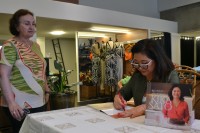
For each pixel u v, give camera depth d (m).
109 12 4.47
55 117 1.17
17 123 1.56
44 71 1.73
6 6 3.11
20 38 1.66
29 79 1.60
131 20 4.87
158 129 0.96
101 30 5.34
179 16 6.30
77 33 5.49
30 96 1.60
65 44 7.41
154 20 5.41
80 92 5.54
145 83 1.46
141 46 1.30
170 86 0.99
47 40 7.11
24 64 1.58
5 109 1.61
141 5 6.76
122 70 5.49
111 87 5.63
